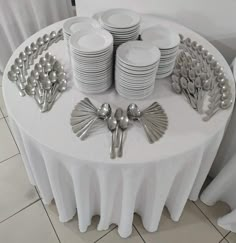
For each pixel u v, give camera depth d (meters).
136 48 0.81
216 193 1.25
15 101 0.84
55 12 1.55
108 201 0.93
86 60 0.75
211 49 1.07
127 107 0.83
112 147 0.74
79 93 0.87
